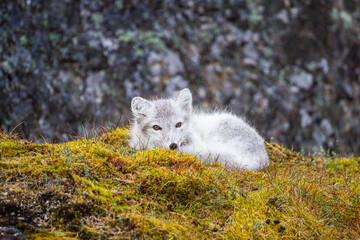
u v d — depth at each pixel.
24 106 11.43
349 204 5.70
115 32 12.74
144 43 12.97
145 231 4.27
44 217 4.24
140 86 12.47
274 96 13.96
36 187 4.49
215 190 5.35
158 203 4.91
